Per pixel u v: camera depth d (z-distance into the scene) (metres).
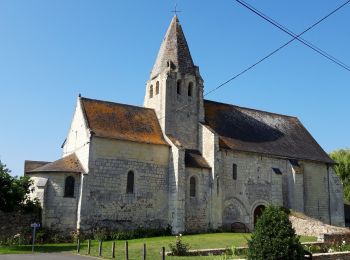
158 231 33.75
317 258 19.50
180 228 33.91
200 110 39.66
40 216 31.16
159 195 34.97
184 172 35.22
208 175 36.84
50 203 31.50
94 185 32.41
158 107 38.56
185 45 41.22
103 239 31.23
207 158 37.53
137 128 36.25
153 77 40.31
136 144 34.94
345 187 58.56
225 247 25.50
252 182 39.09
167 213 34.91
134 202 33.78
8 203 28.69
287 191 41.19
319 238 28.42
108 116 35.75
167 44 40.84
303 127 48.72
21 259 20.86
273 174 40.19
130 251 24.34
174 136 37.50
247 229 37.59
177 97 38.62
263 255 16.55
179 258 21.56
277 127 45.75
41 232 30.47
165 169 35.75
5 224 30.03
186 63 40.25
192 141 38.50
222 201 36.91
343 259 20.62
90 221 31.73
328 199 44.06
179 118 38.22
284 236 16.77
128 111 37.44
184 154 35.59
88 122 34.16
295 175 41.03
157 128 37.50
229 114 43.09
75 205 31.97
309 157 43.69
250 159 39.62
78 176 32.56
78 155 34.62
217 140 37.38
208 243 27.39
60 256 22.73
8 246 28.38
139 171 34.56
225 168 37.91
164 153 36.06
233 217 37.34
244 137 41.16
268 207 17.83
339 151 62.28
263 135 43.09
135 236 32.62
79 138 35.09
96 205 32.19
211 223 35.78
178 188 34.53
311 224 34.22
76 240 30.62
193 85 39.91
